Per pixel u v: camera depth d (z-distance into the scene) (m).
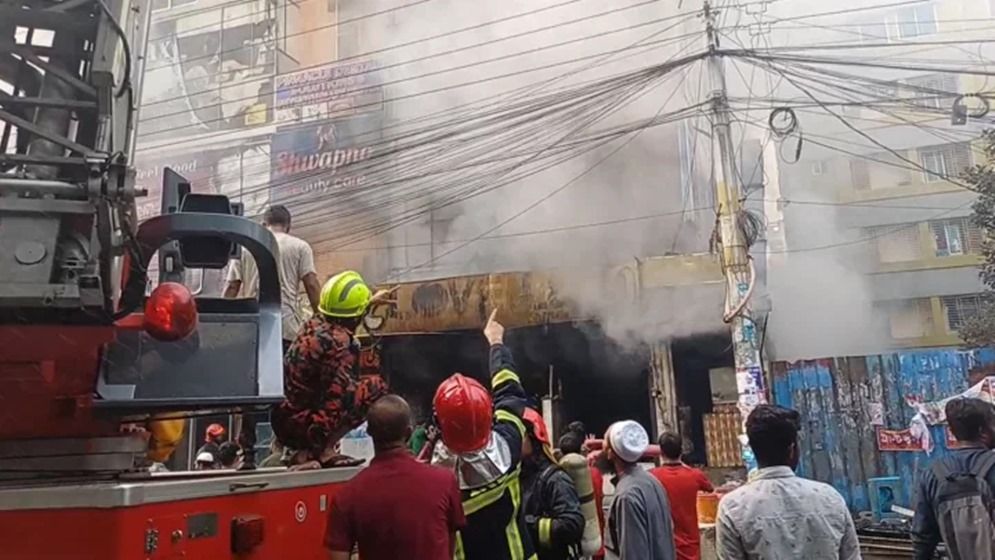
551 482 3.32
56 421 2.17
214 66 18.42
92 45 2.12
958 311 18.53
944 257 18.72
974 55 16.34
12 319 1.87
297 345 3.07
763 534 2.48
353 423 3.09
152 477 2.19
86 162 1.85
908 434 10.30
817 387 10.87
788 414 2.65
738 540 2.54
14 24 2.07
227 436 5.26
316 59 18.03
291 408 3.01
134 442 2.25
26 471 2.13
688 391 12.83
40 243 1.83
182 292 2.04
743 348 8.62
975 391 9.77
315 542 2.50
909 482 10.19
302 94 16.92
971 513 3.18
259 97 17.55
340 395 3.00
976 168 13.18
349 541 2.38
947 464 3.35
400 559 2.30
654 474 4.79
